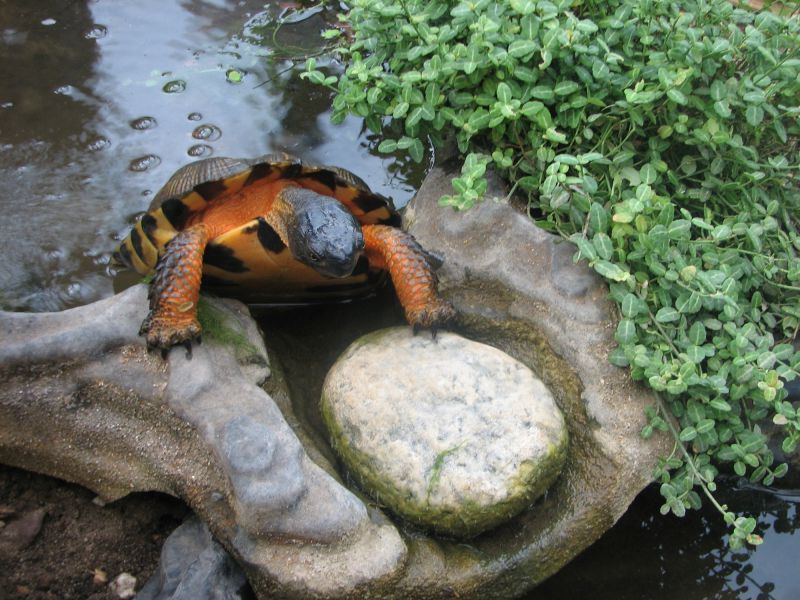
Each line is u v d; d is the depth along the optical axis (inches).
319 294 22.9
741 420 20.3
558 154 21.6
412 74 21.6
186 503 19.5
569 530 19.6
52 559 19.2
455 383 19.9
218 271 21.6
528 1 21.0
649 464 19.8
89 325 19.6
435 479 19.0
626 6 21.6
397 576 18.6
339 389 20.1
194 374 19.5
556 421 19.8
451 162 23.1
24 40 27.9
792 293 21.4
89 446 19.6
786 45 21.8
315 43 28.5
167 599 18.1
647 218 20.6
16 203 24.1
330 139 26.1
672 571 20.3
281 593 18.4
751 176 21.1
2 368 19.2
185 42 28.4
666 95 21.3
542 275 21.0
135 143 25.6
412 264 21.1
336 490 18.7
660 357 19.6
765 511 21.5
